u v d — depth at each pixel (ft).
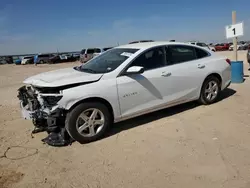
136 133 14.56
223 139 13.08
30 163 11.78
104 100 13.79
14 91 33.12
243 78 29.78
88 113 13.52
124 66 14.49
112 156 12.03
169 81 16.10
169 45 16.81
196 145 12.59
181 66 16.85
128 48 16.39
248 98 20.61
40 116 13.30
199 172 10.22
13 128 16.63
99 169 10.96
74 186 9.84
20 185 10.05
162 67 16.01
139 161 11.41
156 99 15.67
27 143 14.08
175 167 10.71
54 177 10.53
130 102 14.61
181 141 13.15
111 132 14.89
